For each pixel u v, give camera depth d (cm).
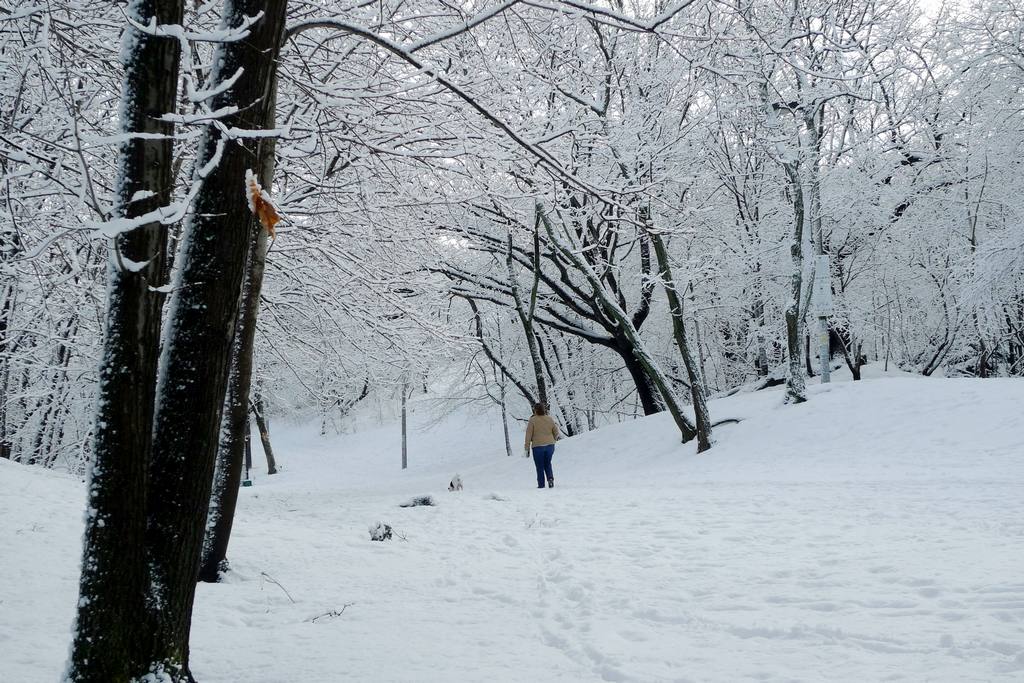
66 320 1268
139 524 395
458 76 972
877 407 1909
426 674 450
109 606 387
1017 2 2462
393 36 1012
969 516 875
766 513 1024
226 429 794
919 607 507
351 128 853
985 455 1475
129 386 393
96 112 938
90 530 391
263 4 441
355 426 5472
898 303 3014
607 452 2306
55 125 805
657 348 3319
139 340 396
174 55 410
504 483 2244
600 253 2305
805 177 2477
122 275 392
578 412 3475
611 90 1845
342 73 1008
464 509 1276
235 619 614
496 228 2223
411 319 1492
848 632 463
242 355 800
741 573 673
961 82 2669
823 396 2088
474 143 985
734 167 2539
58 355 1441
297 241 1252
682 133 2072
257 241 801
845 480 1349
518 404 3844
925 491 1122
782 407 2109
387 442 5281
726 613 545
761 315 3069
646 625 535
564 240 2288
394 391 2025
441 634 552
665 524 990
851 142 2791
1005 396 1775
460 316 3238
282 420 5506
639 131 1972
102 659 382
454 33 682
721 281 2792
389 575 788
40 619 591
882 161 2758
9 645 520
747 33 911
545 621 573
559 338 3294
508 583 721
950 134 2712
